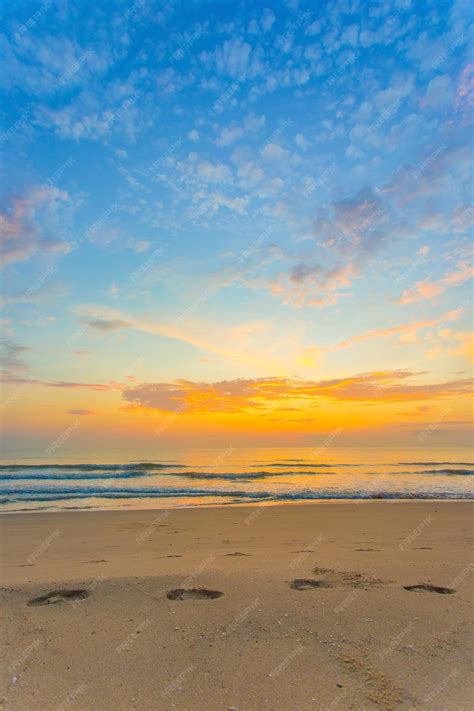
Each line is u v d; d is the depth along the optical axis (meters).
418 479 25.86
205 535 8.71
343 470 32.44
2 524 10.60
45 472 29.11
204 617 3.88
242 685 2.79
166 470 31.58
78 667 3.03
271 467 35.53
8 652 3.25
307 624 3.69
